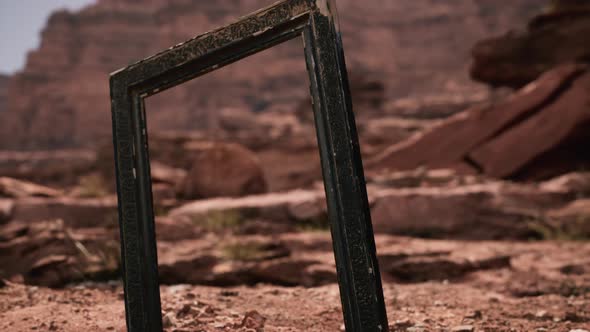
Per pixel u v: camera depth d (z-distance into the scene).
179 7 102.50
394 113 53.16
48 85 90.88
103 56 95.62
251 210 7.34
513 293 3.69
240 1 104.69
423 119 51.00
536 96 11.63
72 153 61.53
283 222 7.18
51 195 8.13
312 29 1.47
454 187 8.59
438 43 103.69
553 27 16.34
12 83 92.62
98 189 8.36
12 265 3.95
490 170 11.45
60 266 3.86
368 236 1.37
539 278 4.22
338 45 1.44
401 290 3.75
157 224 5.64
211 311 2.58
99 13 100.50
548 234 6.68
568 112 11.02
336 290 3.50
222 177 9.98
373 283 1.34
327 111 1.43
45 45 95.69
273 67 96.56
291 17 1.49
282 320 2.56
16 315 2.56
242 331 2.15
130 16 101.25
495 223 7.00
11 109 89.38
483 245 6.11
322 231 6.50
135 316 1.64
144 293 1.64
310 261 4.20
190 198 9.91
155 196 9.60
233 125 55.50
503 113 11.91
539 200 7.57
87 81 91.31
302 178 21.33
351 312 1.37
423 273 4.39
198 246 5.03
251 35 1.55
